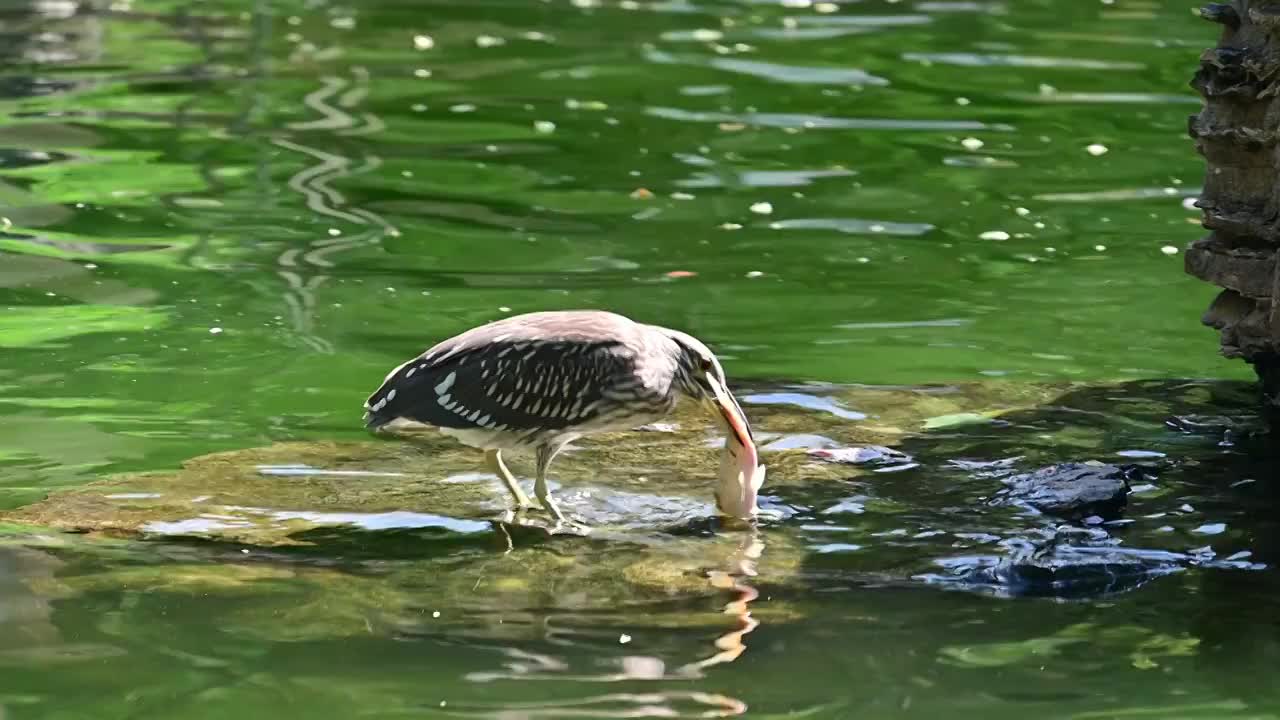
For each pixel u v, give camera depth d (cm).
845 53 2238
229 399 1060
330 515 881
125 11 2455
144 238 1405
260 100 1927
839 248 1419
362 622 746
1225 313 1035
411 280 1309
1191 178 1647
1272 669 701
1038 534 852
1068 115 1906
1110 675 694
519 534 862
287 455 970
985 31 2389
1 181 1559
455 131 1809
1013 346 1182
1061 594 786
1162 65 2161
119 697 662
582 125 1844
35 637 722
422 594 779
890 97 1991
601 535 862
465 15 2492
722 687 679
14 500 887
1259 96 956
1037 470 940
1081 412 1050
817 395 1082
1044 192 1596
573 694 671
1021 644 728
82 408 1036
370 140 1762
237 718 645
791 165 1689
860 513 891
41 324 1189
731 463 883
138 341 1160
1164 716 653
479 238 1432
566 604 769
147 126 1788
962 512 890
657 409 913
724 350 1165
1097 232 1468
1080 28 2414
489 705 659
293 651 712
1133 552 827
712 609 764
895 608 767
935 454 980
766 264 1371
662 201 1557
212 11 2472
